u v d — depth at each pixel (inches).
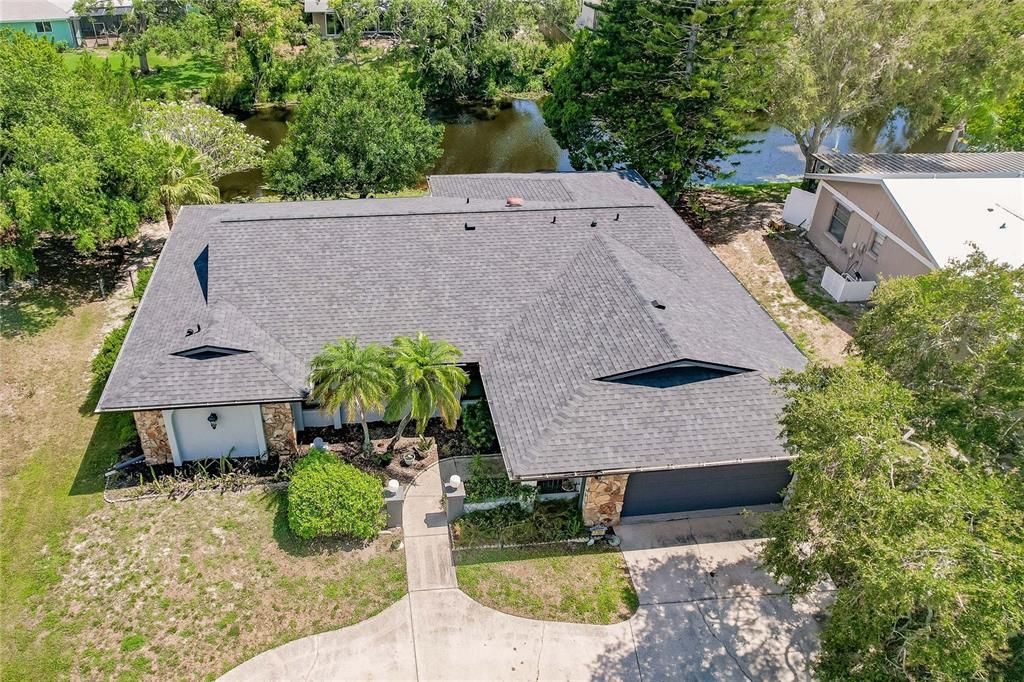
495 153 2000.5
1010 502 478.9
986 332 609.9
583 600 705.6
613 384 779.4
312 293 905.5
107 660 639.8
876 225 1211.9
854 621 488.1
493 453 864.9
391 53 2455.7
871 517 484.7
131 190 1149.7
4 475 825.5
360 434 890.1
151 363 805.2
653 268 973.8
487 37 2368.4
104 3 2591.0
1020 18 1441.9
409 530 768.3
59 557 729.6
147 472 833.5
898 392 560.7
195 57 2554.1
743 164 1902.1
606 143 1563.7
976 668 426.3
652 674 645.9
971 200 1161.4
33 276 1211.9
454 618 684.1
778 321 1183.6
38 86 1096.8
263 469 840.9
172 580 708.0
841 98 1470.2
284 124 2159.2
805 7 1432.1
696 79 1392.7
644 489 772.6
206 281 966.4
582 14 2896.2
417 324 888.9
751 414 764.0
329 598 697.0
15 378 976.9
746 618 699.4
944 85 1472.7
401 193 1541.6
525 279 948.6
